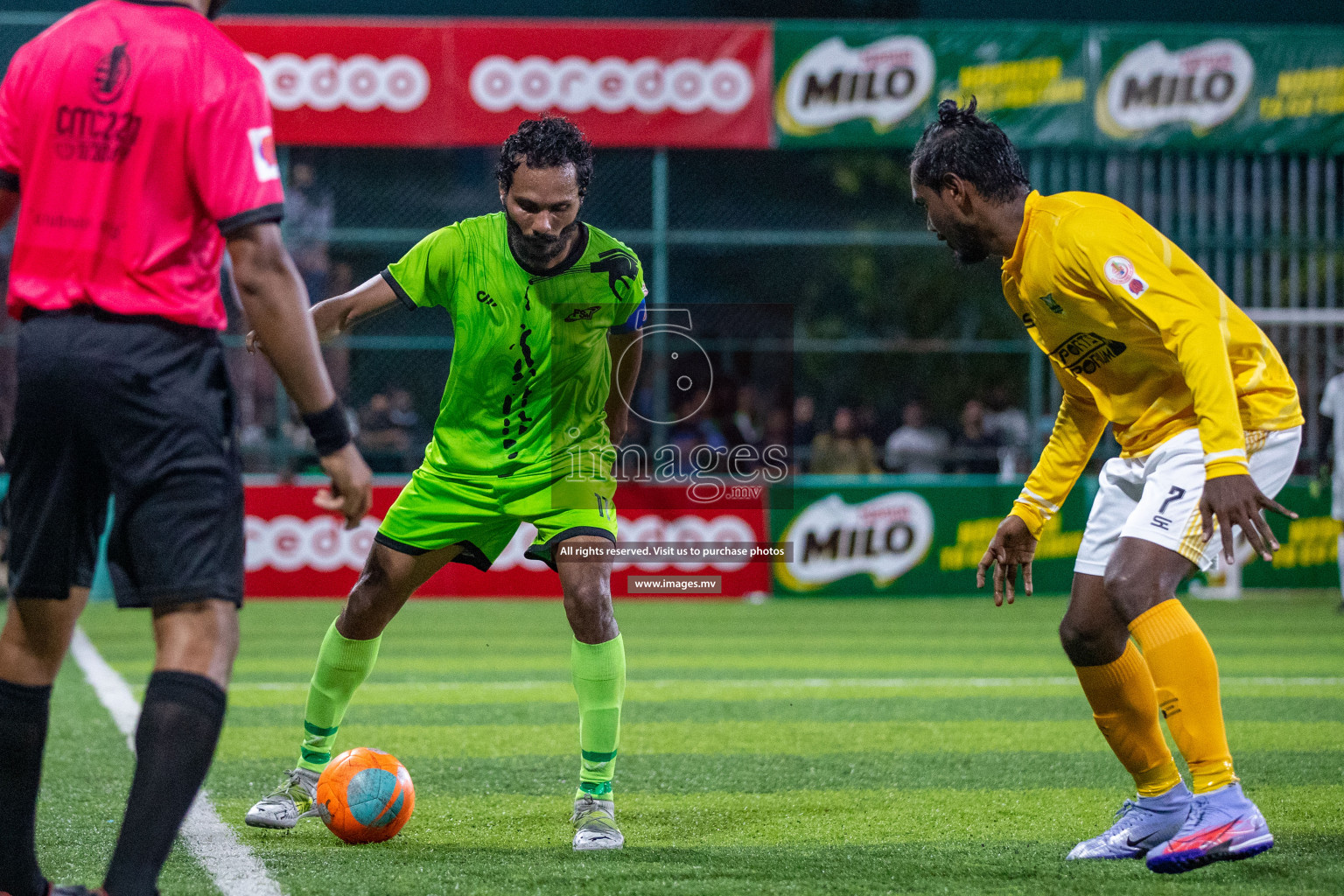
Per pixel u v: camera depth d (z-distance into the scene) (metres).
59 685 23.70
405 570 12.42
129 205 8.05
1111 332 10.84
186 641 8.11
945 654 29.42
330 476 8.39
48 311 8.12
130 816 7.71
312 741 13.09
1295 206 41.97
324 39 38.56
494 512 12.27
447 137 38.97
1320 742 17.98
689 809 13.83
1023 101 40.44
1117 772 16.09
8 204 8.48
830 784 15.32
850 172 64.69
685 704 22.25
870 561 41.72
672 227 63.84
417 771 16.12
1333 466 42.50
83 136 8.09
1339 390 36.91
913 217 64.50
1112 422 11.48
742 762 16.78
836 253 62.91
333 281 52.88
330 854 11.47
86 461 8.23
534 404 12.23
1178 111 40.78
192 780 7.88
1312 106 40.94
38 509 8.29
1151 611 10.57
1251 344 11.04
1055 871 10.95
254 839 12.11
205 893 10.02
